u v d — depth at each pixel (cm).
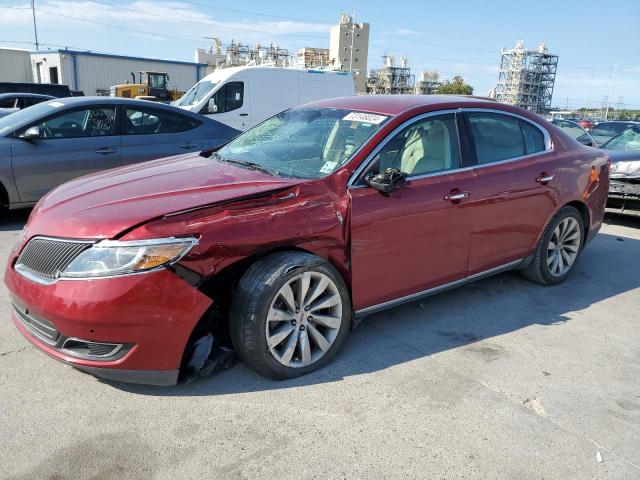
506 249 431
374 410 289
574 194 470
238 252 289
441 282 390
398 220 348
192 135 736
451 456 256
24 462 242
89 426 269
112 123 679
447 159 388
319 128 395
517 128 443
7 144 617
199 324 303
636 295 478
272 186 318
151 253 267
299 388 308
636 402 308
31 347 345
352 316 350
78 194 324
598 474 248
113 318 263
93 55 3825
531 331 396
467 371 334
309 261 310
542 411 295
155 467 242
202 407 287
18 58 4000
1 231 616
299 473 241
